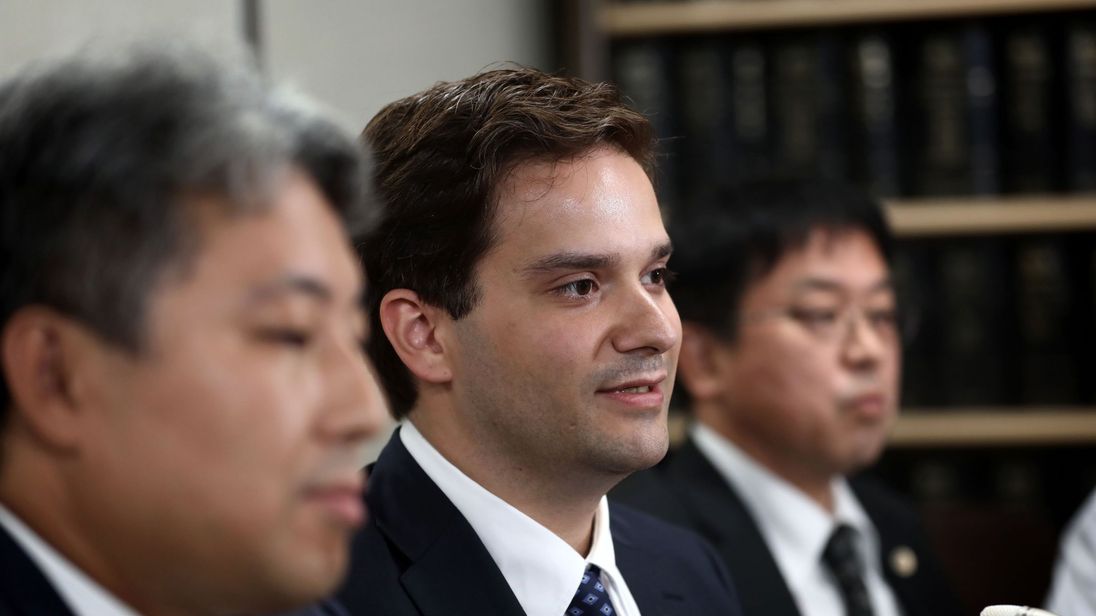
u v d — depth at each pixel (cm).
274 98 179
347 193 183
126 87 167
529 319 286
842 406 507
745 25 724
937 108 723
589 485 296
